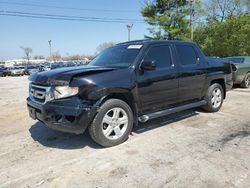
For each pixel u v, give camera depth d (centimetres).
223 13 3391
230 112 626
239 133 463
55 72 401
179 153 378
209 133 466
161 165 341
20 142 441
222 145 406
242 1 3228
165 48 493
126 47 491
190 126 511
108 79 391
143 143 421
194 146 404
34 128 523
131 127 430
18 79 2439
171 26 2572
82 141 436
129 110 422
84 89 368
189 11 2544
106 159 364
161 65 475
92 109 374
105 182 303
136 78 426
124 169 332
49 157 376
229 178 303
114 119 405
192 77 534
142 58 445
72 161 360
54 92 376
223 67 637
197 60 559
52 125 383
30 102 425
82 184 299
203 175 311
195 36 2994
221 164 339
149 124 527
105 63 479
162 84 469
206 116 588
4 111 699
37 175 323
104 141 396
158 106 477
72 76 371
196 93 559
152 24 2572
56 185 299
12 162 362
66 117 374
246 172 316
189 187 286
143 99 442
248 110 645
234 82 1034
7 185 302
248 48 2416
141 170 329
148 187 289
